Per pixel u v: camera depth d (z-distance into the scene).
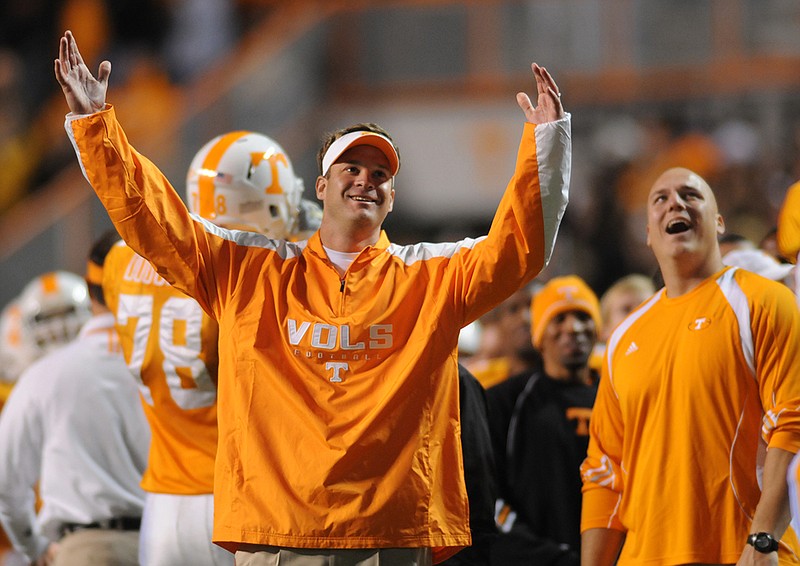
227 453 16.02
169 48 66.19
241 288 16.55
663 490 16.95
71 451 22.70
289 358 16.11
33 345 29.31
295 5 64.81
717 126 58.34
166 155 54.41
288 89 58.97
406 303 16.27
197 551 19.36
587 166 57.31
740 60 58.53
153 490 19.78
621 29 59.06
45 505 22.78
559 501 21.84
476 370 28.44
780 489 16.05
